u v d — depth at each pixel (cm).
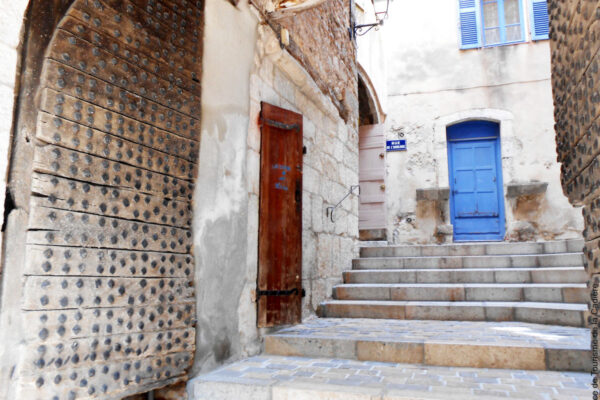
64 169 194
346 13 613
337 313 449
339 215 532
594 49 180
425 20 911
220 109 308
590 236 208
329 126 516
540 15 851
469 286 450
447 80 877
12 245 175
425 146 866
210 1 304
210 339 283
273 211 357
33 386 177
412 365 298
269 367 293
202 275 279
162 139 252
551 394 226
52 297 186
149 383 231
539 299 422
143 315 230
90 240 204
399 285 476
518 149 820
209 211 290
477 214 846
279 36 384
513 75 847
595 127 184
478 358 291
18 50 181
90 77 209
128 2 233
